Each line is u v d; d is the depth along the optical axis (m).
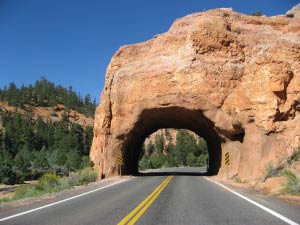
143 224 9.12
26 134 120.31
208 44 37.59
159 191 18.94
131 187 22.47
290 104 30.20
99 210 11.96
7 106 193.88
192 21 39.84
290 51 31.08
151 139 151.00
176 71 37.41
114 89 41.34
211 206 12.64
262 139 30.05
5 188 52.69
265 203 13.52
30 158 89.38
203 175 41.34
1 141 113.50
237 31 38.22
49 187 25.53
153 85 38.31
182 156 120.50
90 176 33.53
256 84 31.45
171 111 39.41
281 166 24.67
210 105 36.03
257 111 31.02
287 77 30.42
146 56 42.62
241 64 36.59
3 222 9.81
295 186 17.72
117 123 40.75
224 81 36.12
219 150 41.25
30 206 13.82
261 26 39.12
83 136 130.88
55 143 120.00
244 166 31.27
